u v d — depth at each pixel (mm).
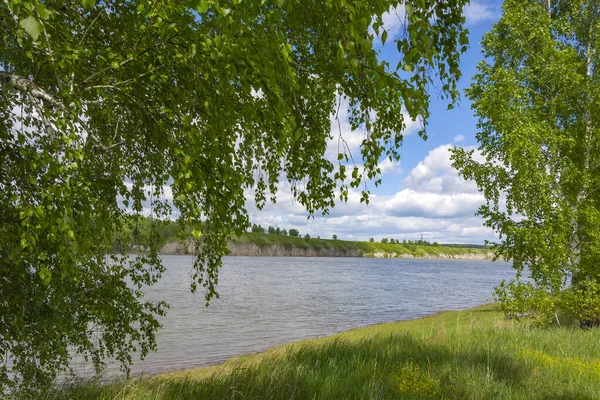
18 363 5594
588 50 15453
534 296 13375
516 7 15289
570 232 14336
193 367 14070
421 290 56562
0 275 4781
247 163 5566
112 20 4168
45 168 3803
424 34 2734
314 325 25422
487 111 14562
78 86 3516
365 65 2705
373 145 3875
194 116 3445
